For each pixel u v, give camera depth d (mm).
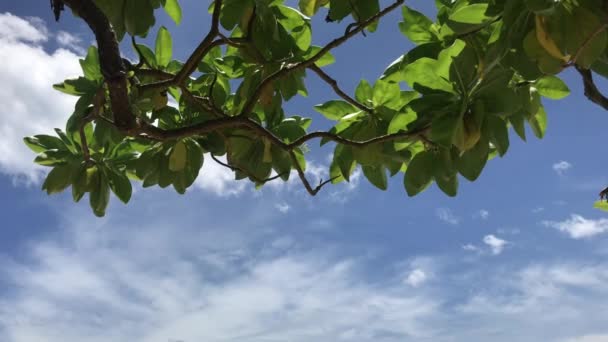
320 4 1584
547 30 1123
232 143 1912
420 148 1739
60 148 1859
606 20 1078
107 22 1245
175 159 1773
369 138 1771
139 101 1607
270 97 1824
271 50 1788
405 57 1637
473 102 1345
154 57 1932
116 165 1900
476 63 1349
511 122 1553
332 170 1896
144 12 1451
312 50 1821
